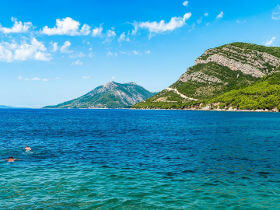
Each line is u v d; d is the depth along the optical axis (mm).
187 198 19297
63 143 48625
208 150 40344
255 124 97125
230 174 25859
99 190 21047
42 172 26656
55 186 22062
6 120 129750
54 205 18047
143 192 20578
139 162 31562
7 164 30297
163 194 20125
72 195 19922
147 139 54719
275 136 58594
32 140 52844
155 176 25156
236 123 103250
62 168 28438
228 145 45531
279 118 140875
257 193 20328
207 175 25500
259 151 39062
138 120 133000
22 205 18016
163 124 101438
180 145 45875
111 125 97312
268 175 25453
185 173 26266
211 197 19484
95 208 17562
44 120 133000
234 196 19703
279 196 19703
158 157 34781
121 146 44875
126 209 17406
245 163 30750
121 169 28016
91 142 50125
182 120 127938
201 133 66312
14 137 57844
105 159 33469
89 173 26312
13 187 21734
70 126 92062
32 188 21516
